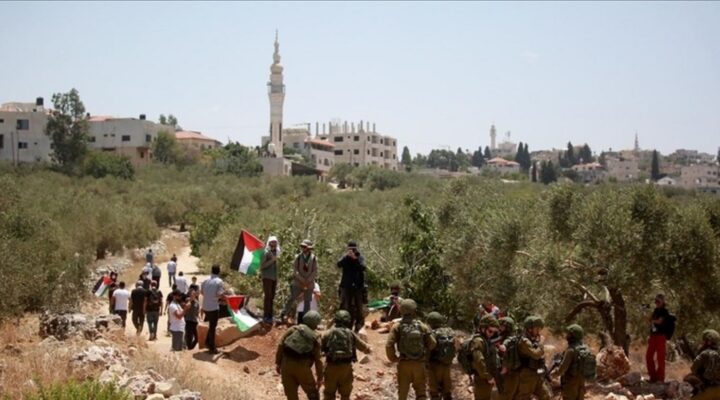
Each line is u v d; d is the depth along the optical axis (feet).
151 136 376.27
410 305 37.93
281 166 390.42
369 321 62.39
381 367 47.80
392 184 327.06
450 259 64.44
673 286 57.88
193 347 54.24
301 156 464.65
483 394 37.50
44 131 316.81
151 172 315.99
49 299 77.36
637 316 64.39
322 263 71.20
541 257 58.90
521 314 61.00
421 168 649.61
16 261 74.49
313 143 490.08
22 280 71.72
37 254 87.25
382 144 531.09
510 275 60.59
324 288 68.64
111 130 367.25
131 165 300.81
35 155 338.75
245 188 273.75
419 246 65.98
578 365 36.65
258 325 52.16
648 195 58.44
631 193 59.52
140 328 65.21
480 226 65.67
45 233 105.70
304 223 83.15
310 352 36.11
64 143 311.47
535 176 526.16
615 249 56.08
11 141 335.67
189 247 198.08
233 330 51.88
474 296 62.59
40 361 39.65
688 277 56.95
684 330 59.82
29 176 246.06
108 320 53.52
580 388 36.91
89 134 352.69
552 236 62.23
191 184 280.10
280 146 448.65
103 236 153.89
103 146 367.45
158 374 40.68
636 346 72.13
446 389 38.17
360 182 355.77
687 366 61.00
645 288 57.06
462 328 65.10
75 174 286.46
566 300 62.13
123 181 269.64
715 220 63.72
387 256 74.49
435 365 37.99
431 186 275.80
